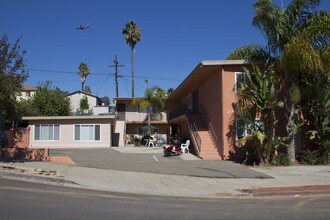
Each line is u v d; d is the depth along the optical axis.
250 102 21.08
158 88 42.62
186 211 9.70
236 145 22.81
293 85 20.08
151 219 8.61
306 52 18.77
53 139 36.41
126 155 26.31
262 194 12.92
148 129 43.09
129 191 13.38
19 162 19.86
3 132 35.62
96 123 36.56
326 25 19.34
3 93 18.81
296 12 20.28
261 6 19.75
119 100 45.19
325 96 20.55
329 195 13.05
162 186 14.33
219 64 22.80
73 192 12.37
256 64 21.58
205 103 27.73
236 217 9.04
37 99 44.03
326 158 20.95
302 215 9.34
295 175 17.27
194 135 26.78
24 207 9.48
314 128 22.91
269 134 20.12
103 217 8.67
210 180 15.70
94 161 21.75
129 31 55.56
